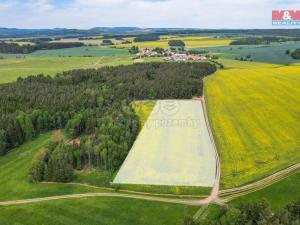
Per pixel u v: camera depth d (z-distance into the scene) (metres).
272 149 96.00
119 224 66.62
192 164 90.56
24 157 100.44
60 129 123.00
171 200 74.38
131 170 88.88
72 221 68.38
